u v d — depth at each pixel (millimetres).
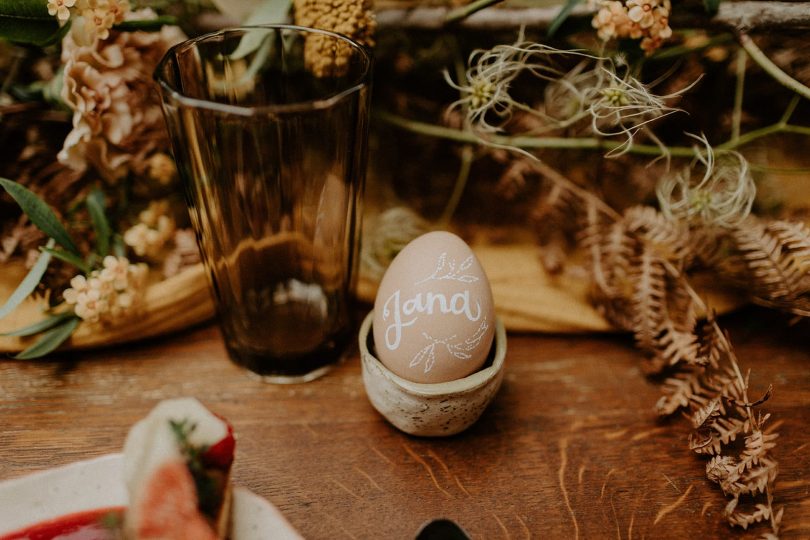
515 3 381
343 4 322
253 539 269
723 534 295
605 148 379
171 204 395
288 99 370
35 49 360
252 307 360
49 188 381
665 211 356
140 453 255
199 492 252
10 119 383
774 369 358
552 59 378
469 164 415
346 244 343
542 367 362
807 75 385
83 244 376
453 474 315
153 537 244
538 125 392
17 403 335
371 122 413
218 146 308
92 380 348
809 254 326
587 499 307
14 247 364
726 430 308
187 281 361
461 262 297
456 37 389
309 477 313
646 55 332
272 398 345
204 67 338
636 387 353
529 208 421
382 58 401
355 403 344
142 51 344
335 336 355
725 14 341
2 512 273
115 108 339
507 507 304
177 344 369
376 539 293
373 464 319
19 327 349
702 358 327
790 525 297
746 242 337
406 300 295
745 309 386
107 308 339
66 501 279
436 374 295
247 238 344
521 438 330
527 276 389
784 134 406
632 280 362
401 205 421
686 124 399
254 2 370
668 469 319
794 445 325
